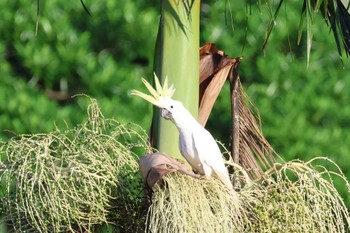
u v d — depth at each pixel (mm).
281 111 15945
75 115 16047
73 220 8516
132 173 8672
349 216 8867
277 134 15812
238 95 9977
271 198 8422
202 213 8148
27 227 8766
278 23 16297
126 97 16219
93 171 8500
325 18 9602
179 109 8562
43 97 16156
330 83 16188
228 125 16234
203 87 9844
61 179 8359
